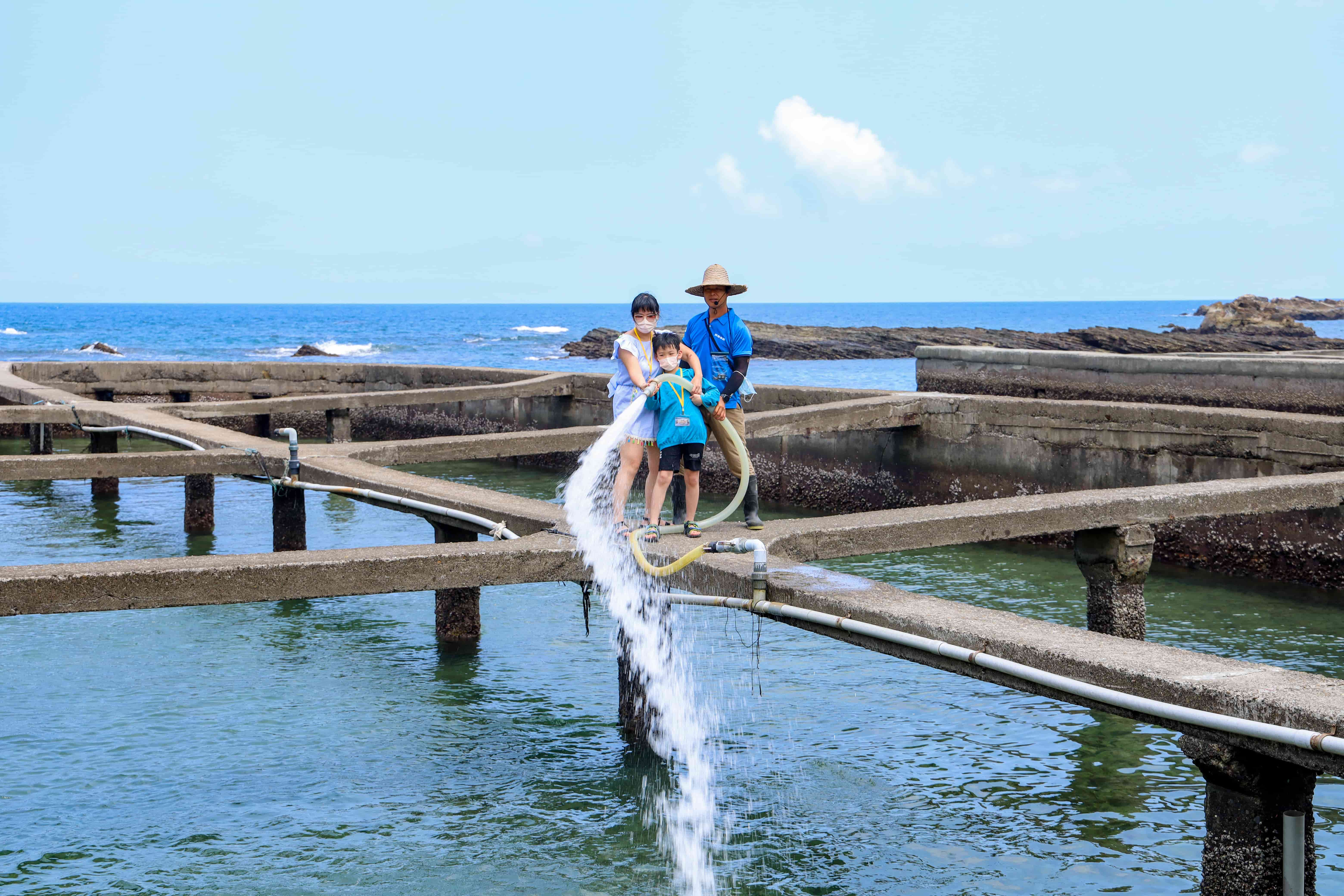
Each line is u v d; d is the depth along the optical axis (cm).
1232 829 459
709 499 1898
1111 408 1409
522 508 891
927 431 1616
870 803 695
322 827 668
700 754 771
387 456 1255
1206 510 930
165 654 1005
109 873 612
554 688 910
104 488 1820
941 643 548
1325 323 10844
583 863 623
